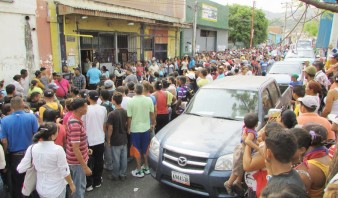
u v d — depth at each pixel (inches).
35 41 391.2
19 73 370.9
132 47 632.4
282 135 80.0
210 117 208.1
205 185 159.8
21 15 367.2
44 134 129.0
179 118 215.0
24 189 136.2
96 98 187.5
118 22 567.5
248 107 209.6
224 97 221.8
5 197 178.4
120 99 196.1
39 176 133.6
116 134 196.7
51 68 419.5
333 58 306.0
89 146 187.5
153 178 202.1
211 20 1083.9
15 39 362.9
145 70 562.6
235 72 456.8
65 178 135.8
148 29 685.9
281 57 890.7
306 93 185.9
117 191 191.3
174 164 171.2
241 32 1627.7
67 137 158.4
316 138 98.1
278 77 468.1
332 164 80.2
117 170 203.3
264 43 1800.0
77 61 470.3
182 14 868.6
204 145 169.5
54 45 421.1
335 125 133.6
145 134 212.7
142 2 658.8
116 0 564.7
